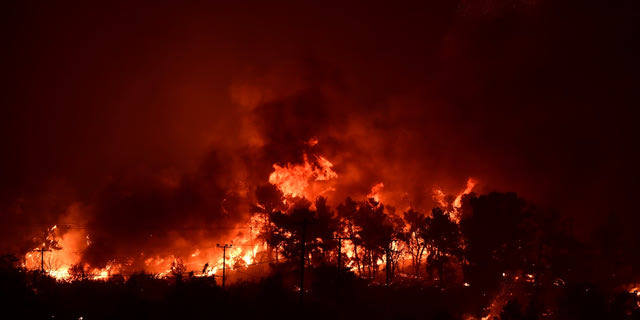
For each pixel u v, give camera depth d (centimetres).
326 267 4112
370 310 4109
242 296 3894
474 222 4850
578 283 3631
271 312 3588
